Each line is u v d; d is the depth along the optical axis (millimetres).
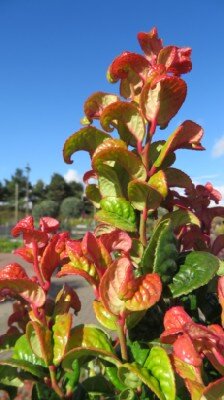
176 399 250
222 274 279
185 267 245
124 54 281
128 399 242
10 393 290
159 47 298
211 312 289
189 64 282
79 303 273
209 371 268
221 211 324
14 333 299
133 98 294
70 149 291
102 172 280
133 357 246
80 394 271
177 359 235
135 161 263
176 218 274
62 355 241
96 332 253
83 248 234
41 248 268
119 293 223
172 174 292
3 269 265
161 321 270
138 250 267
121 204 273
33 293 253
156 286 222
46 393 260
